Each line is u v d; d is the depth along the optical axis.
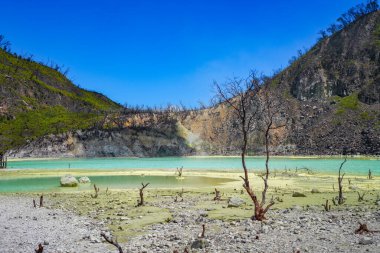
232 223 23.80
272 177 63.56
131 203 34.94
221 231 21.69
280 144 162.50
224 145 169.00
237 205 31.75
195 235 20.91
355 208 29.09
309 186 48.97
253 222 23.95
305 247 16.89
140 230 23.09
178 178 64.56
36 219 27.22
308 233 19.81
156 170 83.31
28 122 198.00
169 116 188.75
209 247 17.86
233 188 48.28
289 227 21.67
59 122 199.75
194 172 76.81
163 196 40.19
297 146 159.75
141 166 101.00
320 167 88.06
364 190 43.34
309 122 173.12
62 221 26.41
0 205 34.72
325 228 20.97
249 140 164.50
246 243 18.27
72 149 163.12
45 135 170.12
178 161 126.50
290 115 178.50
